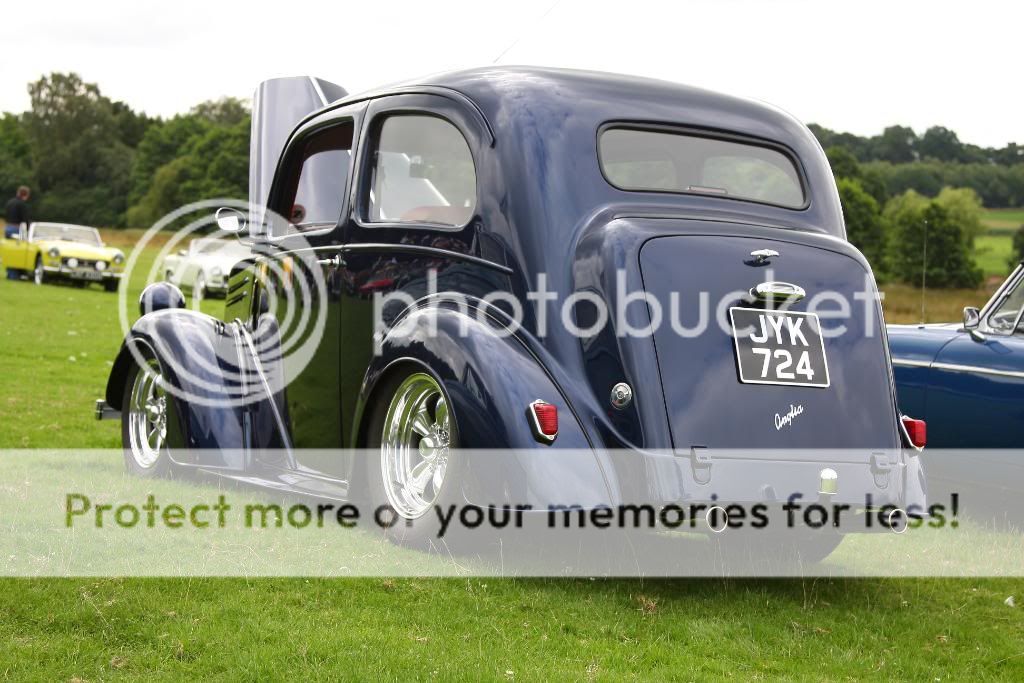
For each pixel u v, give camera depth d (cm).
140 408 582
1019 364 550
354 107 521
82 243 2423
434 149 468
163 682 288
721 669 326
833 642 363
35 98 10550
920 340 600
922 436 432
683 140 462
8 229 2486
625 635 352
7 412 774
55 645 311
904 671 338
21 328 1455
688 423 390
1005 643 369
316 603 363
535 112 436
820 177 490
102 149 9762
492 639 337
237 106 9425
